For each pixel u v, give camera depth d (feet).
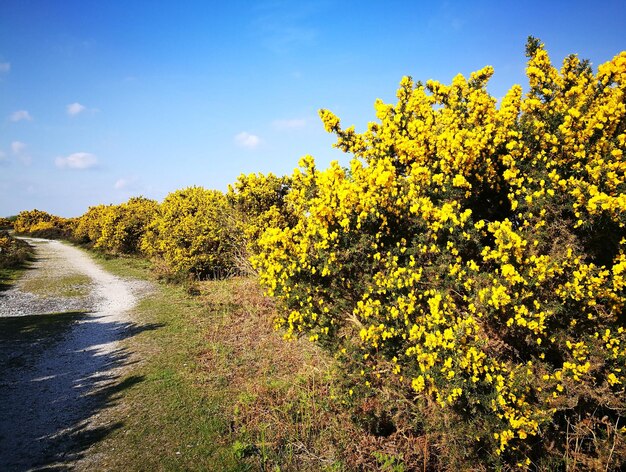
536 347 11.28
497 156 13.30
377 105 16.14
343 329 14.79
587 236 11.42
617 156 11.01
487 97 15.20
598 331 10.92
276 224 35.45
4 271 50.75
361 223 13.38
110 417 15.64
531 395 10.89
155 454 13.28
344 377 13.82
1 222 147.95
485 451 11.05
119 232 66.03
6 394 17.80
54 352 23.11
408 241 13.56
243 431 14.35
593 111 11.98
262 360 20.57
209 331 25.30
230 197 40.91
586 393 10.64
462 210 13.57
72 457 13.21
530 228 12.16
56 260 64.13
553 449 11.29
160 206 58.03
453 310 12.17
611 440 10.84
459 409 10.88
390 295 12.82
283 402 16.14
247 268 37.60
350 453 13.19
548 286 11.03
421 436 12.79
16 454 13.41
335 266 13.60
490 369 10.48
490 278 11.56
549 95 13.57
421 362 11.25
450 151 13.25
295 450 13.53
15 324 28.66
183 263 40.88
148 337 24.93
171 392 17.51
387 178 13.19
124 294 38.34
